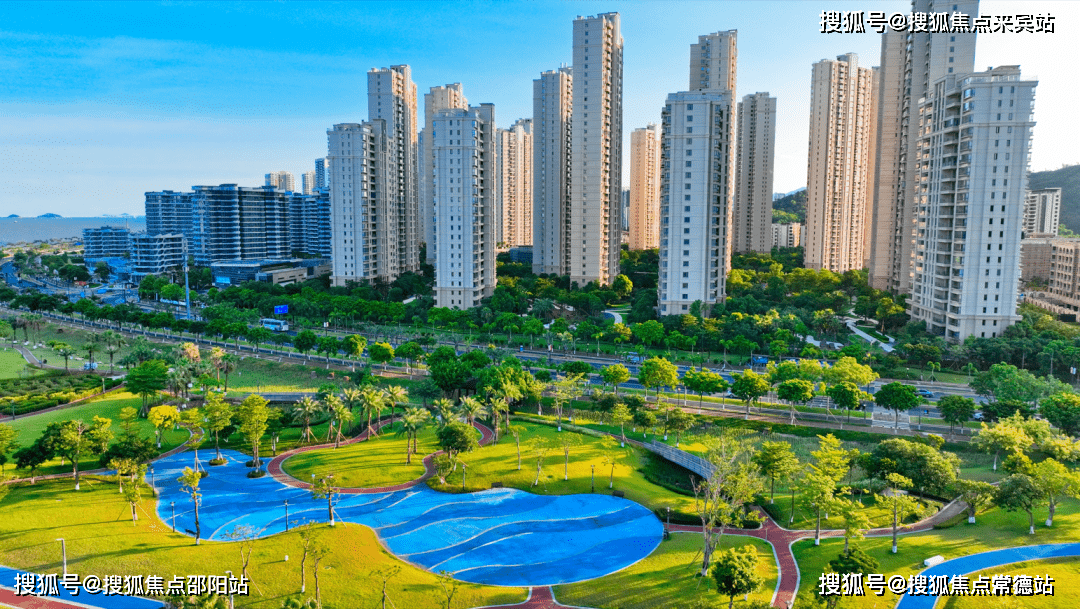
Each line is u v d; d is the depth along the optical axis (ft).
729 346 641.40
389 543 313.94
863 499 351.46
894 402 453.58
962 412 437.99
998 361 588.91
